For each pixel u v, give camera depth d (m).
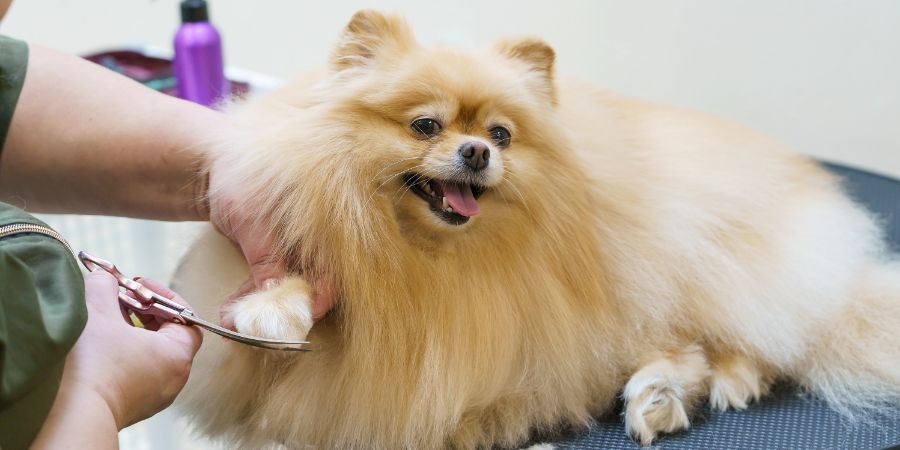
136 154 1.03
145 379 0.73
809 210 1.19
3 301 0.56
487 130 0.98
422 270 0.95
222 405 0.99
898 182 1.63
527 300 0.98
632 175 1.07
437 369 0.93
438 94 0.94
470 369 0.95
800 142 2.08
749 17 2.02
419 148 0.93
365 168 0.92
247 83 1.79
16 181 1.05
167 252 1.60
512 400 1.00
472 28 2.33
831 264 1.14
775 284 1.10
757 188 1.17
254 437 0.99
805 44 1.99
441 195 0.97
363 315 0.91
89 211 1.10
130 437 1.86
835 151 2.05
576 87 1.18
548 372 0.98
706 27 2.08
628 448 0.96
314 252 0.91
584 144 1.05
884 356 1.09
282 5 2.46
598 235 1.01
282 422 0.94
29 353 0.57
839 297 1.13
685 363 1.06
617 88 2.24
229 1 2.51
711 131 1.23
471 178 0.91
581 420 1.01
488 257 0.98
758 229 1.13
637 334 1.05
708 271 1.08
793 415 1.03
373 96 0.93
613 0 2.15
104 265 0.83
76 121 1.03
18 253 0.63
